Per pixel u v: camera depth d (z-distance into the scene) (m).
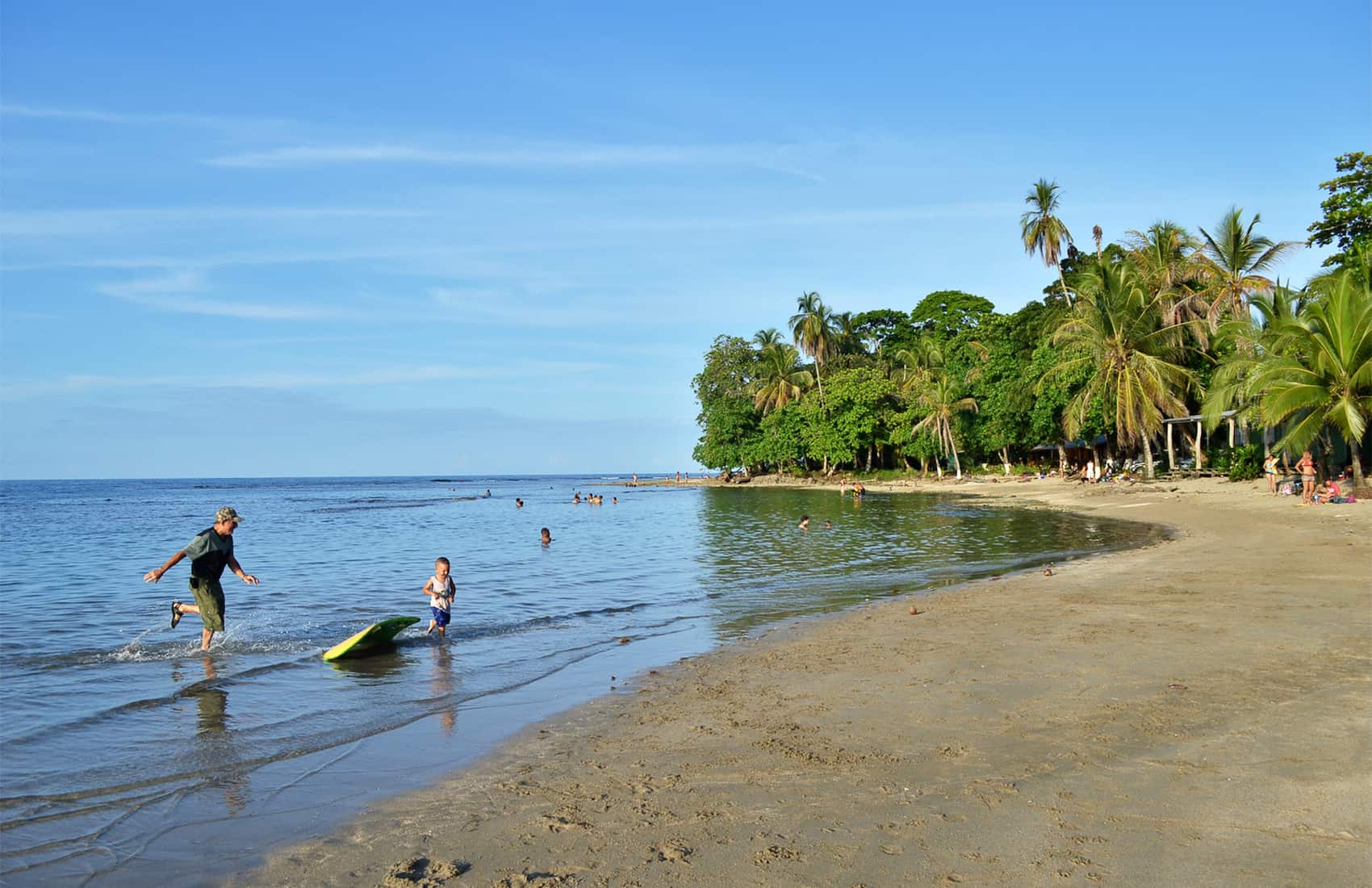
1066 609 12.98
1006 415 61.16
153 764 7.16
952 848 5.00
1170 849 4.83
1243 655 9.40
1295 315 36.47
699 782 6.35
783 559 23.22
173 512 66.25
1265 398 31.42
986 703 8.03
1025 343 59.66
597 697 9.16
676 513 49.47
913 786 6.02
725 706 8.51
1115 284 45.91
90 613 15.75
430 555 26.95
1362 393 30.39
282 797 6.39
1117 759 6.32
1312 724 6.86
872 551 24.47
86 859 5.38
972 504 46.38
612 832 5.51
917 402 69.94
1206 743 6.57
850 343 86.94
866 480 79.12
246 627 14.03
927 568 20.19
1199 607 12.52
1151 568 17.39
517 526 42.09
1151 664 9.16
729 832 5.41
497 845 5.39
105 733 8.07
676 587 18.42
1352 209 39.31
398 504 78.31
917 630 11.96
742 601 16.03
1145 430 46.84
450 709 8.85
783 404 85.12
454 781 6.66
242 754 7.41
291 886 4.96
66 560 26.61
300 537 35.81
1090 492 45.88
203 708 8.97
